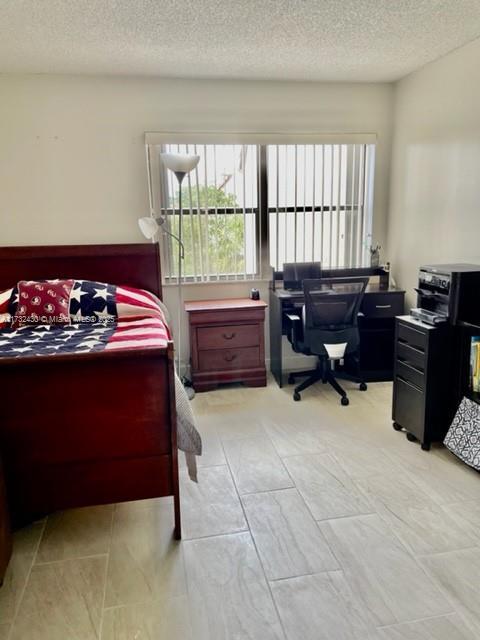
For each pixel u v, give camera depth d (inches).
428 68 128.6
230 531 75.6
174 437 71.6
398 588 62.9
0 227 134.3
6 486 68.0
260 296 155.3
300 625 57.4
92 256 131.6
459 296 94.3
